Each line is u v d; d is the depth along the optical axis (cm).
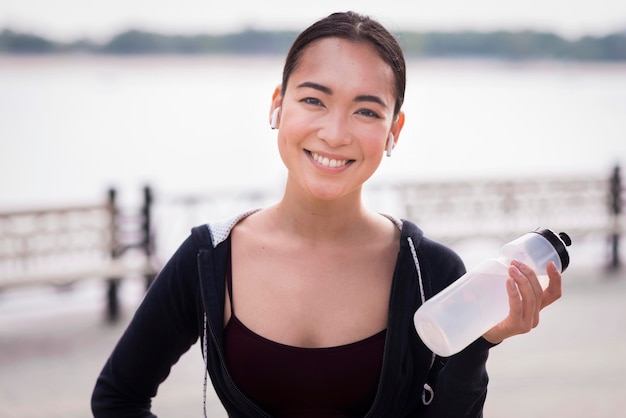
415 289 140
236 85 7025
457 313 124
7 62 10038
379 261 143
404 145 2636
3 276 673
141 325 149
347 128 130
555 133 3061
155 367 151
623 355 607
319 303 138
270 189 968
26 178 1808
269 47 11006
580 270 891
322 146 130
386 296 140
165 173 1927
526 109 4453
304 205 140
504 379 561
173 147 2502
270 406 138
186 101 4866
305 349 134
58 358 614
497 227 871
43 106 4250
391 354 134
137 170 1980
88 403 524
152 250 755
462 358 128
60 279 681
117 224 743
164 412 504
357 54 132
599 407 505
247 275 142
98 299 789
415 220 862
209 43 11156
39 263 729
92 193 1622
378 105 132
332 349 134
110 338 666
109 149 2428
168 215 795
